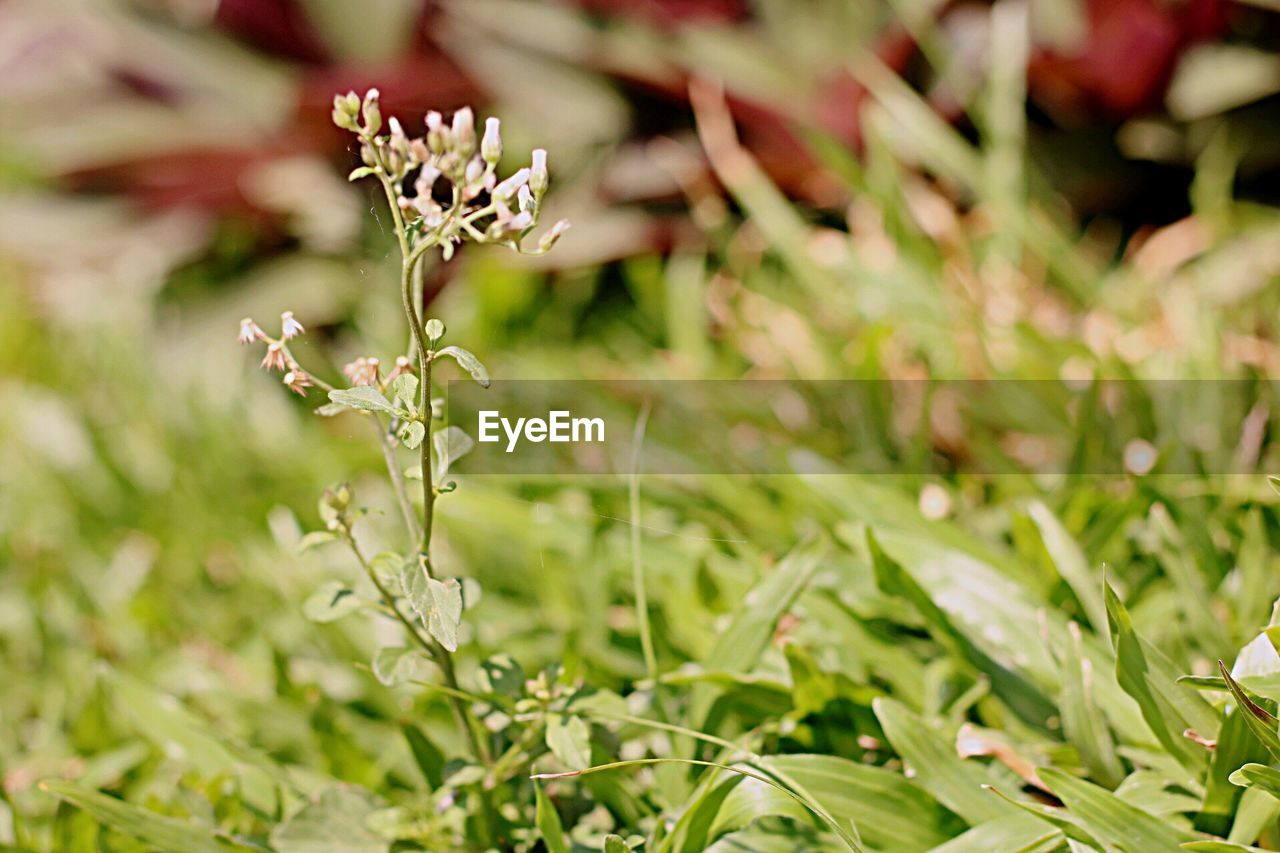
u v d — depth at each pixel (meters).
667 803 0.73
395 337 1.20
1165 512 0.80
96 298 1.41
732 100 1.22
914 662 0.76
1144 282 1.06
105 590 0.97
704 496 0.90
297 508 0.98
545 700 0.70
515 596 0.85
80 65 1.48
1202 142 1.18
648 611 0.80
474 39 1.30
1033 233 1.06
